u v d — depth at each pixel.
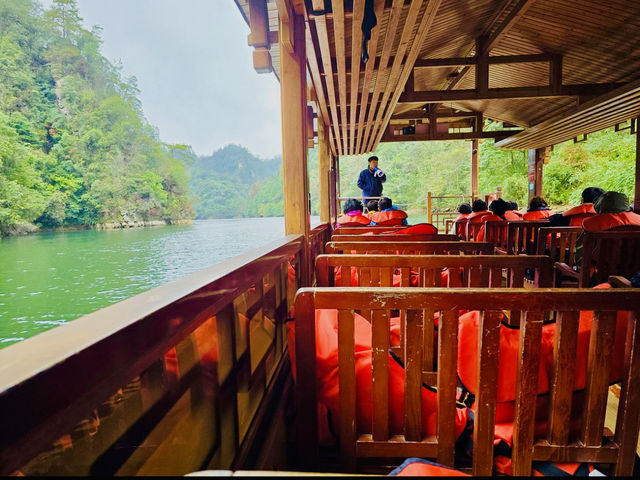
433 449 1.12
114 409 0.63
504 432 1.13
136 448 0.68
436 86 9.84
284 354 1.85
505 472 1.09
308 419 1.15
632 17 5.27
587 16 5.50
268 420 1.32
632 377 1.03
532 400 1.04
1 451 0.34
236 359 1.11
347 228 3.81
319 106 5.29
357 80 4.00
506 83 8.73
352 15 2.49
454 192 41.81
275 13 3.14
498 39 5.84
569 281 3.34
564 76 7.43
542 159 11.75
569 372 1.04
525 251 3.92
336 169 11.48
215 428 0.97
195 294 0.77
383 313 1.07
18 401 0.36
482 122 11.12
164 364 0.77
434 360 1.75
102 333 0.50
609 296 0.99
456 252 2.41
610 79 6.91
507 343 1.10
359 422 1.21
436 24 5.41
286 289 1.94
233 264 1.11
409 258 1.86
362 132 7.83
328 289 1.08
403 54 3.40
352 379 1.11
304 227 2.66
